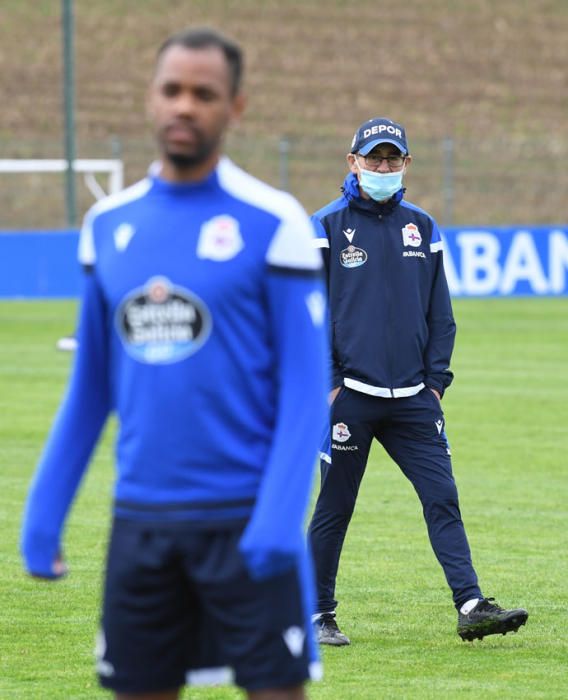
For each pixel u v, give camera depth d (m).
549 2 166.62
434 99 148.62
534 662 22.17
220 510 12.44
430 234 23.31
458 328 78.50
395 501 36.06
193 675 13.01
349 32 157.38
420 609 25.67
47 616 24.84
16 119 137.88
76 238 90.19
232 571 12.38
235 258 12.41
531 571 28.55
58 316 83.56
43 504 13.11
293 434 12.25
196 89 12.43
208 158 12.69
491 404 52.28
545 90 152.75
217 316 12.39
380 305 22.91
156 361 12.49
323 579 23.27
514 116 147.38
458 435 45.75
